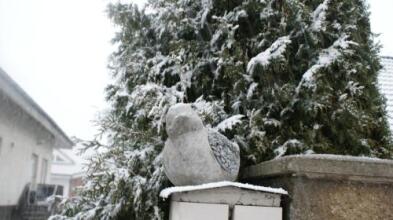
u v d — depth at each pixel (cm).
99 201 364
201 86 397
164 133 335
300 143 344
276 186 238
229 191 219
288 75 375
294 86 360
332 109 363
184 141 247
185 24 411
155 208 313
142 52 424
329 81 372
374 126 407
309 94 352
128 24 434
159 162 326
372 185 216
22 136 1053
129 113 395
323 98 347
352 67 384
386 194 215
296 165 210
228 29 383
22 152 1067
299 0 398
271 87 358
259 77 365
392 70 802
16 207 1027
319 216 209
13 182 1009
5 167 946
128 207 330
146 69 397
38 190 1122
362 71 396
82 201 389
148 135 339
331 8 401
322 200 211
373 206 213
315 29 375
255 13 398
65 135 1230
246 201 219
